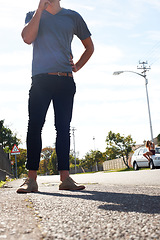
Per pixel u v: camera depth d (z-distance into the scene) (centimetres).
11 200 208
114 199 209
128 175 757
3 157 1856
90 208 173
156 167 1590
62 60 322
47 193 272
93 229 123
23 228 123
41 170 9275
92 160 6844
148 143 1630
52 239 108
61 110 323
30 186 303
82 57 378
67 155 324
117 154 4434
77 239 108
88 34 367
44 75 316
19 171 5941
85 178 774
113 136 4431
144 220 138
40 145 317
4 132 4922
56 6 337
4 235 111
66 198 220
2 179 1405
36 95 318
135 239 108
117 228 124
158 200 198
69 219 143
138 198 210
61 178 323
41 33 326
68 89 325
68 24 336
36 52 326
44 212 162
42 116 320
